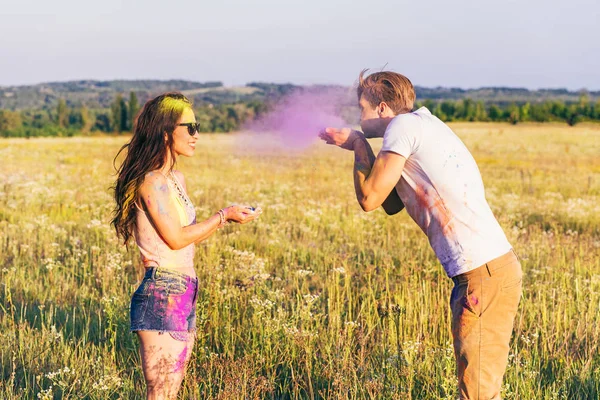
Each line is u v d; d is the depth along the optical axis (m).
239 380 3.61
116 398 3.80
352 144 3.04
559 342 4.55
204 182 15.80
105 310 4.97
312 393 3.71
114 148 38.03
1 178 14.86
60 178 16.78
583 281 6.16
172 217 3.04
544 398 3.73
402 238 8.48
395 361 3.98
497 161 28.97
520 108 98.50
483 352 2.93
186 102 3.15
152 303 3.05
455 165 2.91
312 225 9.69
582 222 10.51
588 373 3.99
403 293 5.36
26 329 4.71
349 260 7.34
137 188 3.04
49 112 140.38
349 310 5.19
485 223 2.92
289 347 4.39
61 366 4.07
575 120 91.81
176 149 3.12
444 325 4.82
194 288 3.18
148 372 3.07
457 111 105.62
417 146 2.91
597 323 4.71
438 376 3.85
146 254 3.11
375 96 3.11
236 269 6.23
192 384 3.69
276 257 7.55
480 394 2.96
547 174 21.67
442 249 2.96
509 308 2.94
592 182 18.48
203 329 4.54
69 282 6.31
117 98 99.44
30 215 9.95
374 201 2.95
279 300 5.38
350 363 3.89
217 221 3.18
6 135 86.44
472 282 2.91
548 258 7.33
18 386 3.86
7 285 5.85
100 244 7.98
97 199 12.12
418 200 2.97
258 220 9.44
